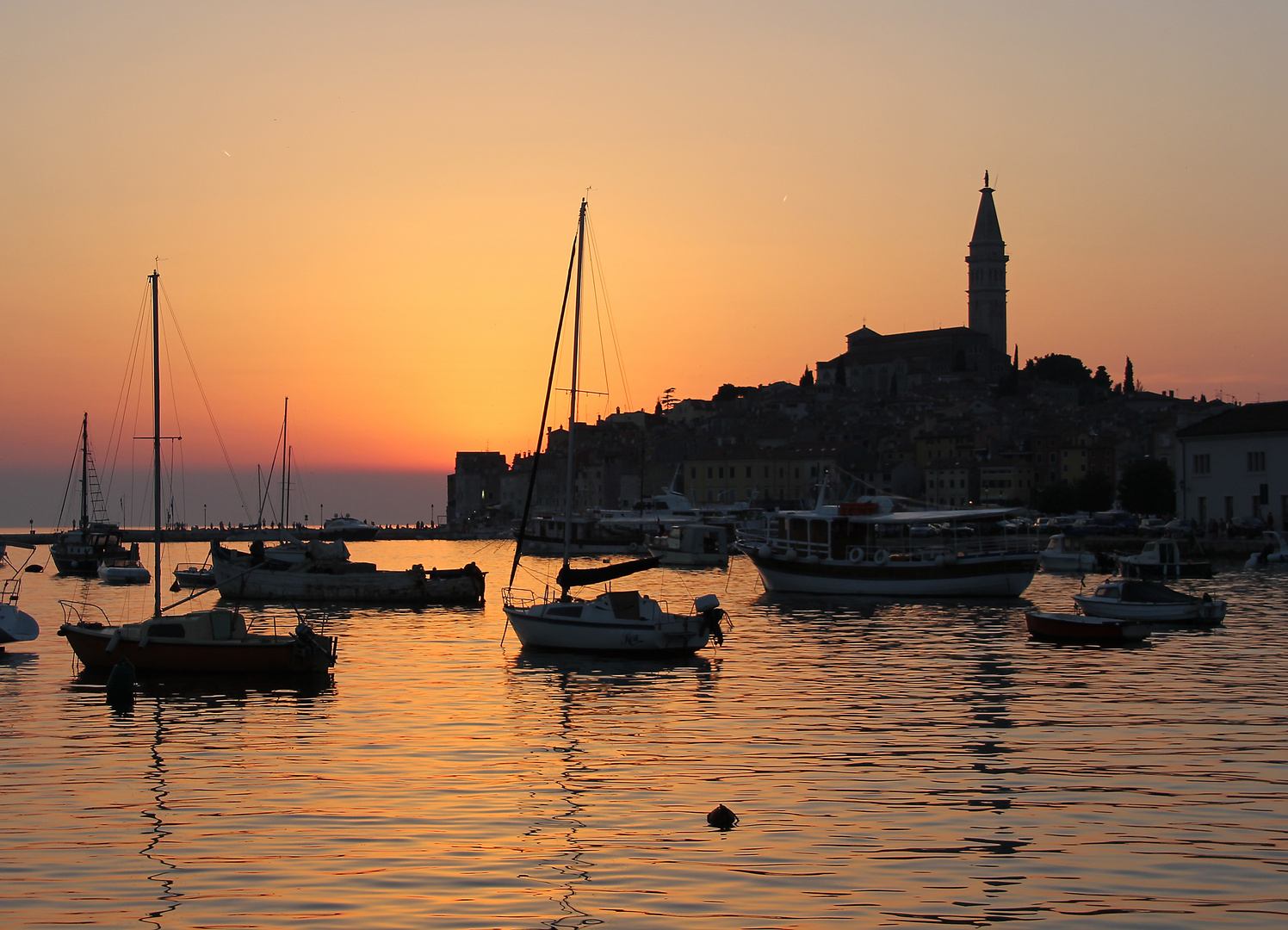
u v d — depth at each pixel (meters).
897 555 80.94
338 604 74.12
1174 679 42.09
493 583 99.19
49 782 27.41
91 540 118.25
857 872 21.36
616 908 19.72
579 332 57.44
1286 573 98.56
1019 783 27.22
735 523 157.00
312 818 24.53
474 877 21.08
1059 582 94.88
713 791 26.58
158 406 53.28
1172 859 21.97
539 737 32.34
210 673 42.75
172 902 19.92
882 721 34.47
